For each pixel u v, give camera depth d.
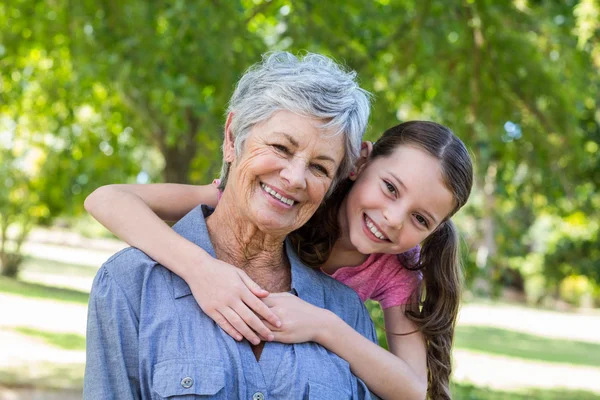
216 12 6.45
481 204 8.06
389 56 8.54
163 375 2.21
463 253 3.03
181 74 6.66
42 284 20.33
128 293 2.31
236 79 6.39
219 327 2.31
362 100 2.37
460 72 7.82
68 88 8.82
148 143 10.46
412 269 2.90
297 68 2.30
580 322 27.45
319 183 2.32
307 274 2.57
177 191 2.77
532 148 8.08
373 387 2.49
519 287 35.31
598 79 9.62
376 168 2.69
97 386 2.25
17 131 13.27
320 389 2.31
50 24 7.68
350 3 7.57
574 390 12.66
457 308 2.93
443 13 7.55
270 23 8.50
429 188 2.61
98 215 2.52
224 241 2.50
